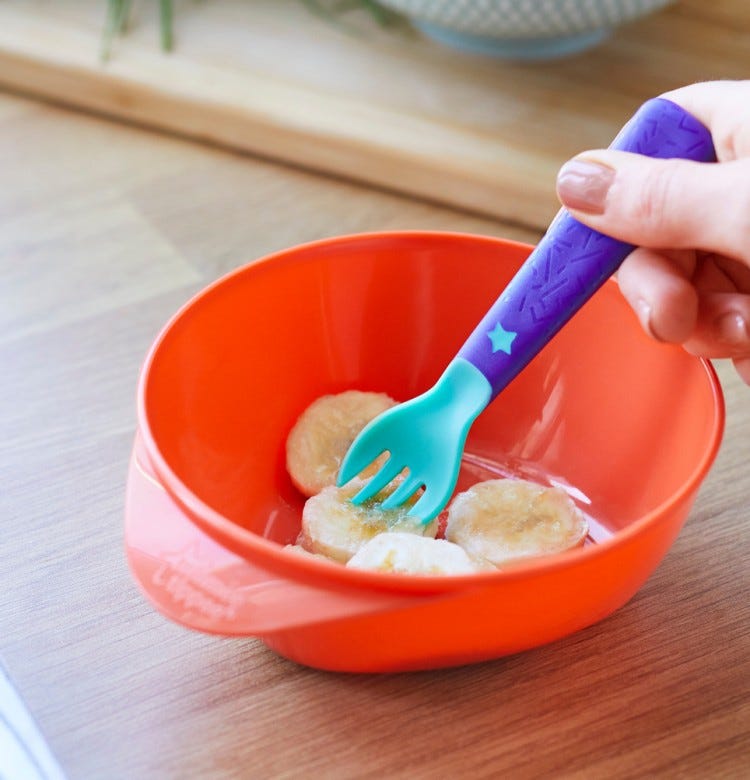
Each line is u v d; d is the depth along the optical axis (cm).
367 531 44
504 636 39
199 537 40
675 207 40
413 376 49
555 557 38
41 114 63
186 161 61
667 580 44
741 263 45
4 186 59
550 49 61
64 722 41
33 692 42
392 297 48
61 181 59
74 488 47
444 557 42
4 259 56
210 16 65
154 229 57
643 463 45
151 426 41
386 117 59
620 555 38
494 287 47
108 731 41
